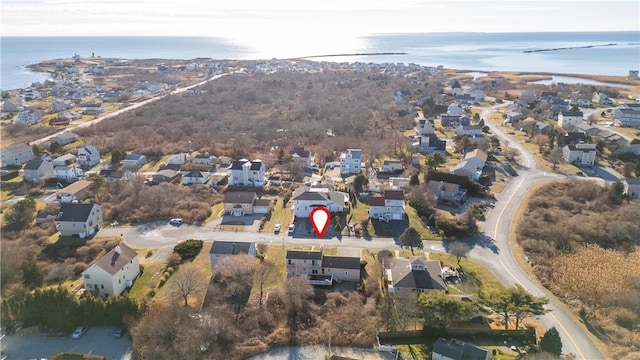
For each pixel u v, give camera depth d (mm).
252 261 79500
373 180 127562
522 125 179250
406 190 118125
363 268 82688
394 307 69250
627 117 179500
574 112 179000
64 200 109062
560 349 59188
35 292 67125
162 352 60250
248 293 75312
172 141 165625
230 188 121562
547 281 79750
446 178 119500
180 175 129625
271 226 100688
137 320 65750
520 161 141625
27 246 87500
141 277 79938
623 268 82625
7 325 66438
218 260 81375
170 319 64125
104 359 59875
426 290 72625
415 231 89062
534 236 95688
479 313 68000
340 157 141750
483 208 109125
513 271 83375
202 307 71188
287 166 135875
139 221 102250
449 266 83312
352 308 70875
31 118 193250
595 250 90438
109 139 160500
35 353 61688
